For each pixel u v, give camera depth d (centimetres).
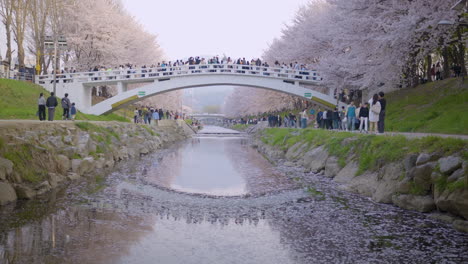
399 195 1002
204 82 4138
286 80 4222
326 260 634
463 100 2159
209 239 742
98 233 763
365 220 876
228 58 4459
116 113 4978
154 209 988
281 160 2283
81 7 4719
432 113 2166
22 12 3994
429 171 934
